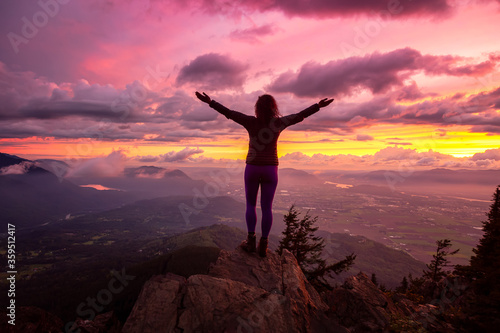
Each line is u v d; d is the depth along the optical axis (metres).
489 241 9.13
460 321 3.20
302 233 15.27
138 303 2.62
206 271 3.49
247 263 3.66
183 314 2.53
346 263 13.39
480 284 3.67
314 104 3.51
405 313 3.80
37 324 3.74
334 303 3.71
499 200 16.45
